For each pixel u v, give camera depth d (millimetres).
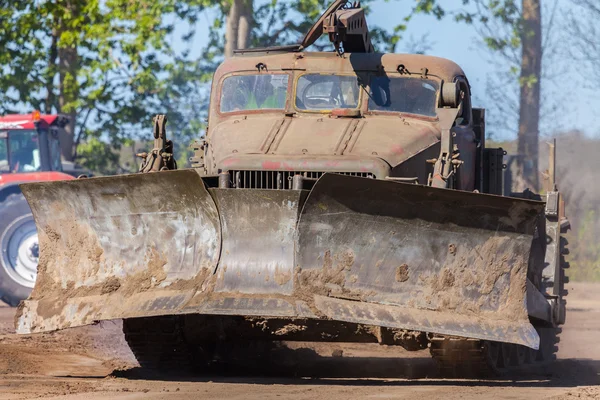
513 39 93500
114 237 28984
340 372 31953
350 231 27562
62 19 91438
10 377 28859
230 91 35406
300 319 28266
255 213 27625
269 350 37688
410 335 28641
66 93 94000
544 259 36000
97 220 29125
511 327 27703
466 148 35875
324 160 29578
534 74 94062
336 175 26812
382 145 30781
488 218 27797
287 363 34188
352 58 35250
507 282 28109
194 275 27906
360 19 36562
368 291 27484
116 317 28000
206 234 28031
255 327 28859
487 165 38562
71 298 29078
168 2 88938
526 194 42344
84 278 29188
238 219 27750
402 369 32938
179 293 27812
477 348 28859
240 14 86750
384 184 27016
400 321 27156
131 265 28719
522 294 28125
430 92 34562
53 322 28891
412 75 34875
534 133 93938
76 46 92188
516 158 83750
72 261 29500
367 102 34312
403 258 27719
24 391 25984
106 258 29047
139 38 88938
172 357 30594
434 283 27750
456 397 25531
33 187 29531
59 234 29734
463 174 35406
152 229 28531
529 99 94000
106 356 35938
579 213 95625
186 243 28203
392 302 27484
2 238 59281
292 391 26297
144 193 28312
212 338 29641
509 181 45781
